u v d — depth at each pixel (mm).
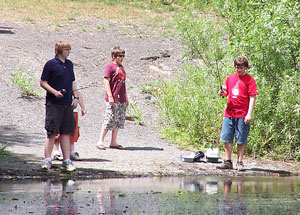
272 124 26703
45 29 51062
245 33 29578
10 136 26906
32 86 36125
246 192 16172
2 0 63031
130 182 17859
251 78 22906
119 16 60000
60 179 17984
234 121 22781
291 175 22078
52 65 19547
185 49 39062
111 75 26109
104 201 13852
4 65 38656
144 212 12445
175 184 17719
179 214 12266
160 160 23438
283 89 26891
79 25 53906
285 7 28484
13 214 11883
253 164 24359
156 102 36625
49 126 19344
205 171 21703
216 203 13906
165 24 56844
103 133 25906
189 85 32125
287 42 27781
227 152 22844
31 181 17328
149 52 46094
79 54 44562
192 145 28609
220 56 33781
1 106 31719
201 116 29156
